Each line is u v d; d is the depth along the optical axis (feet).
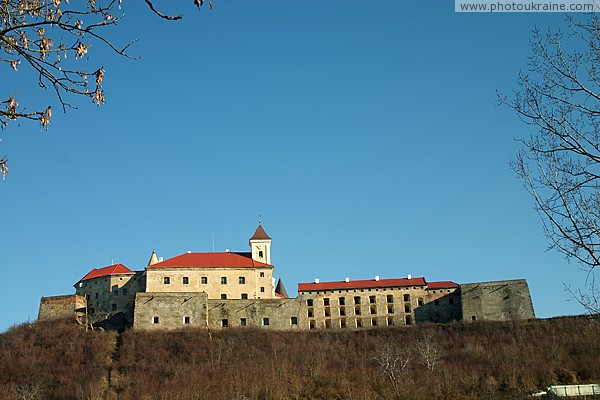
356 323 466.70
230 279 459.32
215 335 407.23
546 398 258.16
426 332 406.62
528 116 76.59
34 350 369.30
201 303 432.66
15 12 50.72
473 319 445.78
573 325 378.12
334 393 300.40
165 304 428.56
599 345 303.07
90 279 474.08
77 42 52.42
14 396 304.30
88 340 386.52
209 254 479.00
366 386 308.81
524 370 304.91
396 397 286.05
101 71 53.11
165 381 324.80
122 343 388.37
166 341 390.83
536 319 417.49
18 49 49.75
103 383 329.52
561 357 315.99
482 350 354.13
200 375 331.98
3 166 54.54
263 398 293.02
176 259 467.93
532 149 76.33
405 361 337.52
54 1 51.31
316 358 359.05
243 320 437.17
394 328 424.87
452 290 465.06
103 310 458.50
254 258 491.31
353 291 474.08
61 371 340.59
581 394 255.50
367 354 371.56
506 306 441.68
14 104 51.62
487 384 289.74
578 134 74.43
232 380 316.40
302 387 310.04
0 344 379.14
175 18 49.44
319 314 470.80
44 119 52.49
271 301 444.55
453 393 284.82
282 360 355.36
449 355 357.41
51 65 51.29
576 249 72.23
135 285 461.37
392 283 479.00
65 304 444.55
